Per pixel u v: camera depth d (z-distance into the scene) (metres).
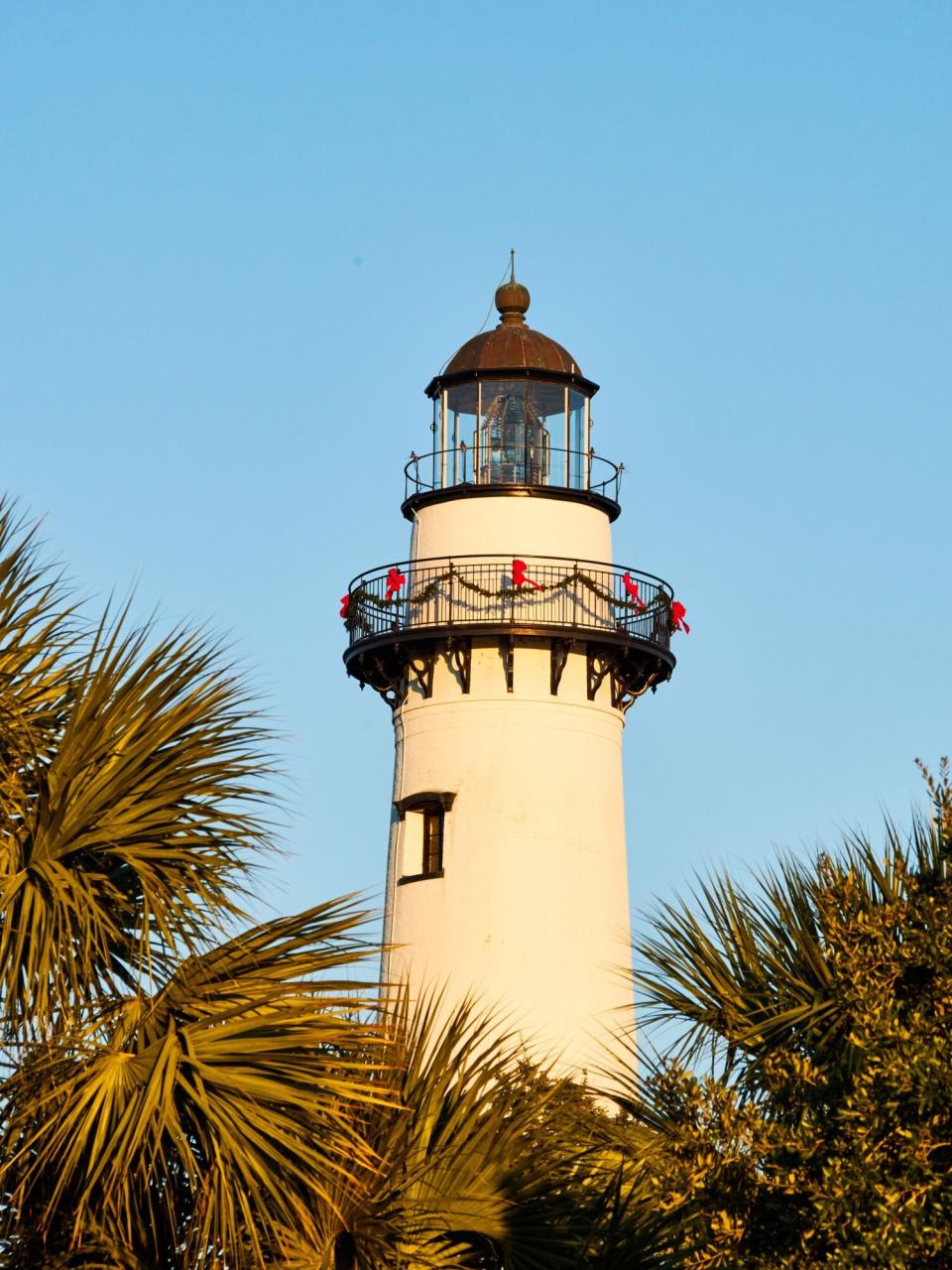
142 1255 20.48
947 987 20.80
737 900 23.45
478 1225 21.55
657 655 49.81
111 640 20.50
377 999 20.25
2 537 21.30
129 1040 19.73
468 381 51.50
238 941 20.31
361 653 49.91
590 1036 44.28
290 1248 20.09
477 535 49.81
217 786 20.52
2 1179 19.66
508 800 48.34
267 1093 19.22
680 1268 22.03
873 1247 19.12
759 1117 20.95
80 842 19.88
